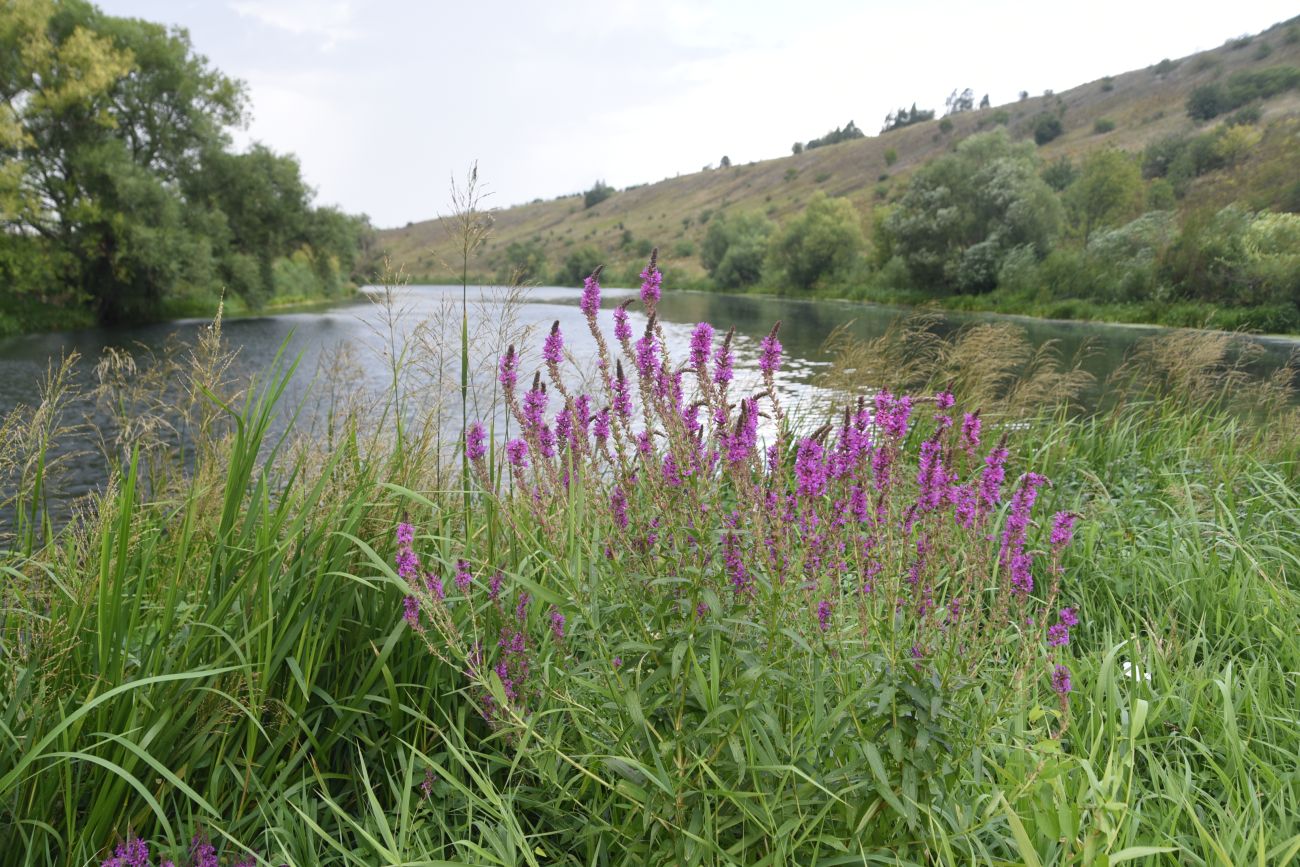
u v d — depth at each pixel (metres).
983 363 8.45
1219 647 4.20
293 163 48.56
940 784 2.33
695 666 2.27
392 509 3.66
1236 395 10.02
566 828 2.65
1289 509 5.91
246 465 2.96
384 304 4.47
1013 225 50.59
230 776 2.86
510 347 3.00
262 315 47.19
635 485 2.79
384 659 2.97
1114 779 2.35
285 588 3.10
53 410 4.24
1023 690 2.51
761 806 2.29
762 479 2.66
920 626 2.62
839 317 43.25
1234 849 2.46
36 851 2.48
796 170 172.00
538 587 2.59
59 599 3.21
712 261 104.81
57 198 38.38
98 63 37.94
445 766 3.02
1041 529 5.45
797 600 2.63
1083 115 130.12
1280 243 35.06
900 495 3.09
